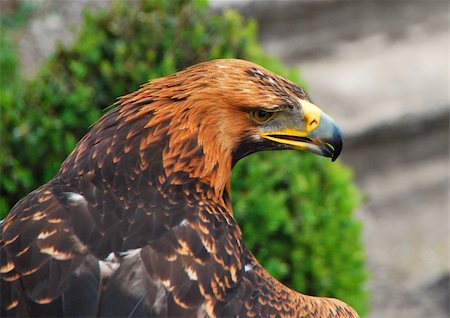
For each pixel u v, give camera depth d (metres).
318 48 19.80
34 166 10.48
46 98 10.57
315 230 10.86
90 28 11.09
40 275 6.45
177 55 10.87
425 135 18.38
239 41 11.10
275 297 7.01
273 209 10.36
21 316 6.36
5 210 10.18
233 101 7.38
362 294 11.43
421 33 20.38
